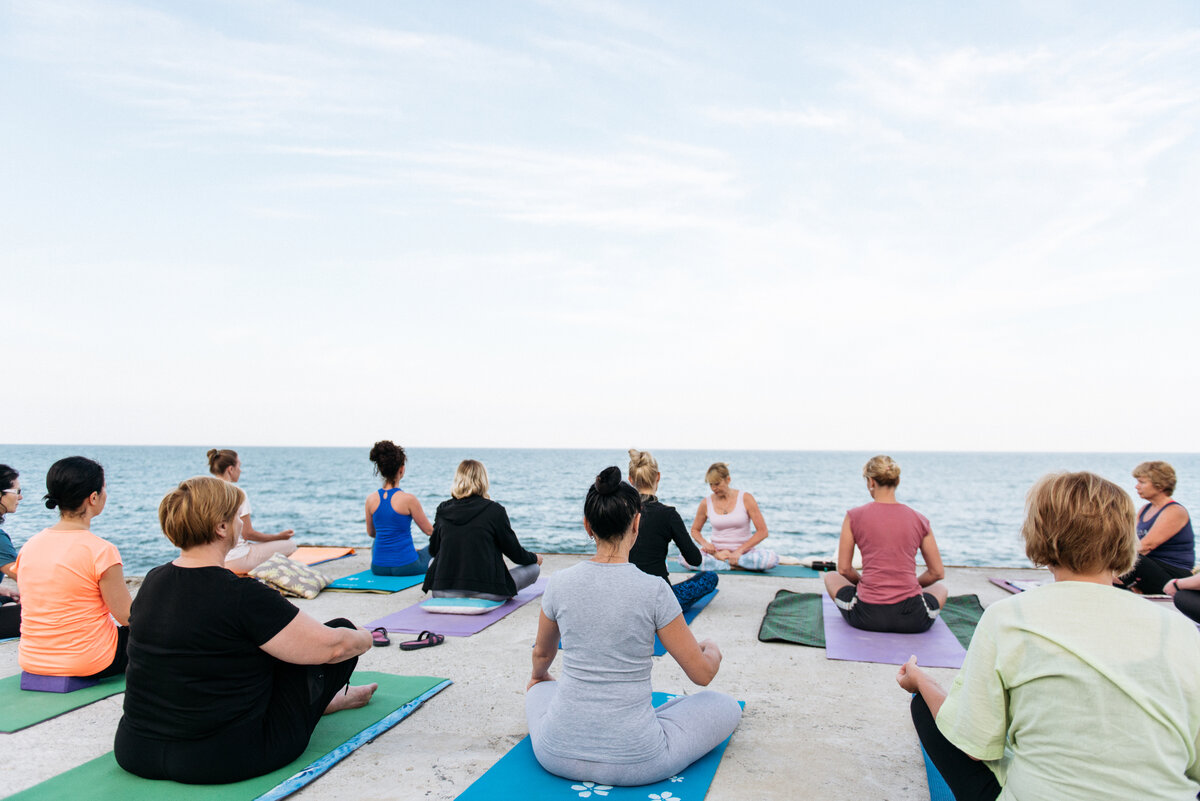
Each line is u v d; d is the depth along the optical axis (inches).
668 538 213.0
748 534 302.5
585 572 108.1
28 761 115.1
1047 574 278.5
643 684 106.3
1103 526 69.6
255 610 103.3
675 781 107.3
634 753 103.3
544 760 108.1
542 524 1030.4
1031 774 70.4
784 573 286.8
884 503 195.3
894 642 184.2
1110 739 66.0
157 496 1462.8
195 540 105.3
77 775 108.2
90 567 145.4
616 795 102.1
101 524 955.3
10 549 189.5
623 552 109.7
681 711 115.1
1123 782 65.4
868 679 158.4
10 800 100.4
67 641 145.2
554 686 121.5
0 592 198.8
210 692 102.9
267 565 241.4
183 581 103.8
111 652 149.5
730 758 117.5
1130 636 68.1
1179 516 228.8
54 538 146.0
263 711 108.2
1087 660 67.4
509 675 159.9
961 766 83.7
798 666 167.5
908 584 189.6
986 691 75.0
